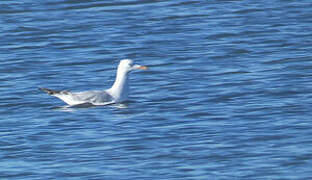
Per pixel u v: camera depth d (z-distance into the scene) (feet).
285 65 95.91
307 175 60.29
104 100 82.99
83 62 102.17
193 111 78.89
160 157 65.41
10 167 64.59
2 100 85.76
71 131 73.72
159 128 73.51
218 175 60.95
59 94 83.25
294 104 79.41
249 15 123.75
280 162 63.16
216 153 65.77
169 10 128.47
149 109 80.59
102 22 122.62
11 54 106.63
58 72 97.76
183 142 69.00
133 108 81.25
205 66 97.60
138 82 92.12
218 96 84.12
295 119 74.23
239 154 65.36
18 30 119.34
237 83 88.79
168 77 93.56
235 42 108.88
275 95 83.25
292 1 131.34
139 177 61.11
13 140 71.56
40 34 116.98
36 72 97.91
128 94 84.64
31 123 76.95
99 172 62.49
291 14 123.24
